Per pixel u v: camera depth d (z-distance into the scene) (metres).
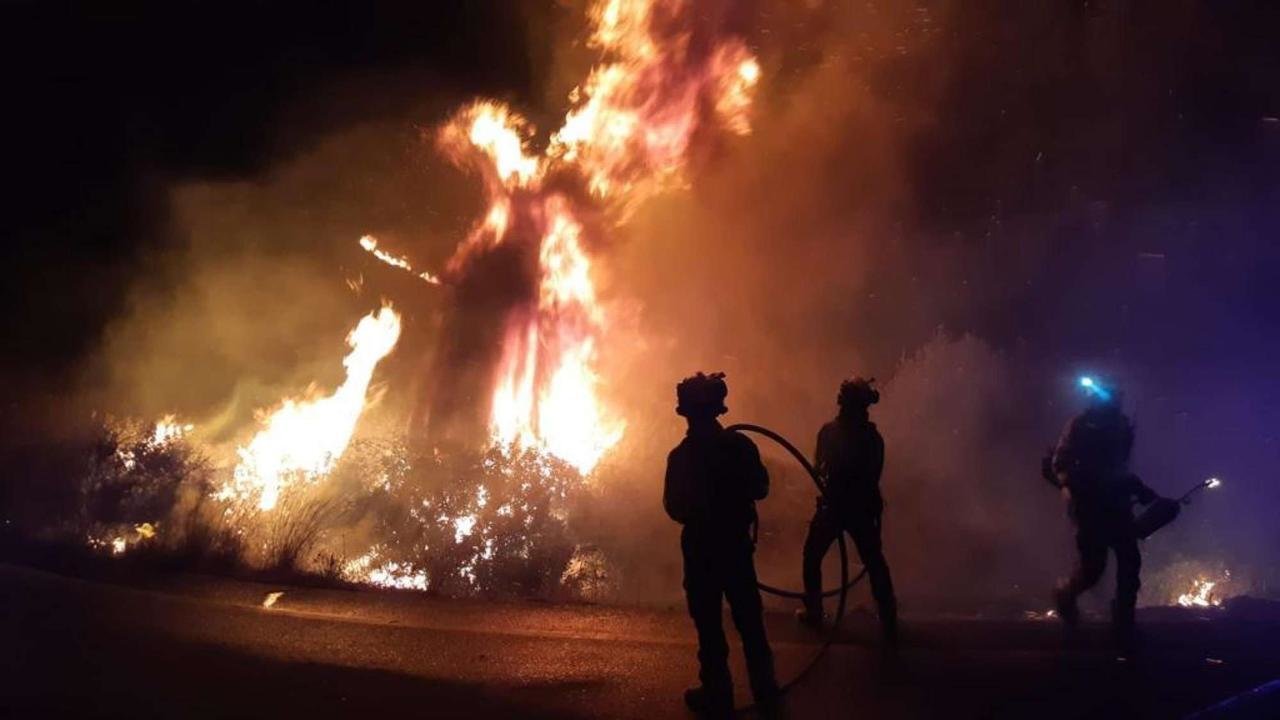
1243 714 6.10
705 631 6.36
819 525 7.92
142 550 9.98
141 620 8.00
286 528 10.60
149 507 11.38
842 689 6.78
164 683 6.69
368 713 6.31
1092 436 7.93
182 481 11.86
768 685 6.43
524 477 11.77
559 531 11.23
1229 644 7.76
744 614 6.42
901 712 6.39
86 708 6.18
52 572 9.35
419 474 11.95
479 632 7.97
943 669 7.16
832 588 10.43
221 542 10.12
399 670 7.10
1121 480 7.86
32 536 10.56
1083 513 7.91
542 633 7.98
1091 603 10.55
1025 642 7.79
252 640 7.64
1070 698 6.62
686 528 6.42
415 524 11.20
